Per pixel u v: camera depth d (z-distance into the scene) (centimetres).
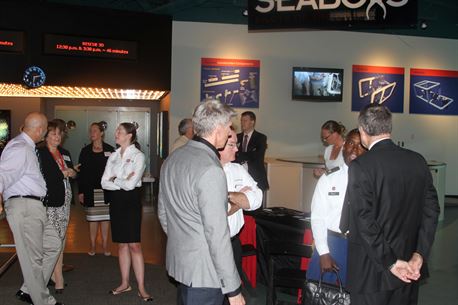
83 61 678
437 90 1130
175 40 1004
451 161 1152
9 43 643
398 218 226
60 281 439
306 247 357
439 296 445
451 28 1085
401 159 228
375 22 614
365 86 1090
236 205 280
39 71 652
